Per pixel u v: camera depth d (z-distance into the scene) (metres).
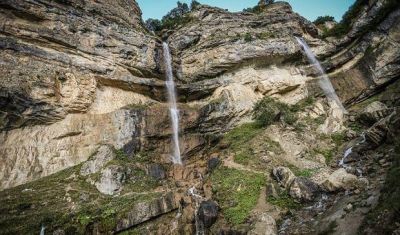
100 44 20.78
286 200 14.17
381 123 15.20
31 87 16.50
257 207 14.11
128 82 21.25
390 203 9.05
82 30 20.19
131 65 22.11
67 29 19.48
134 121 19.27
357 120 20.06
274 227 12.51
